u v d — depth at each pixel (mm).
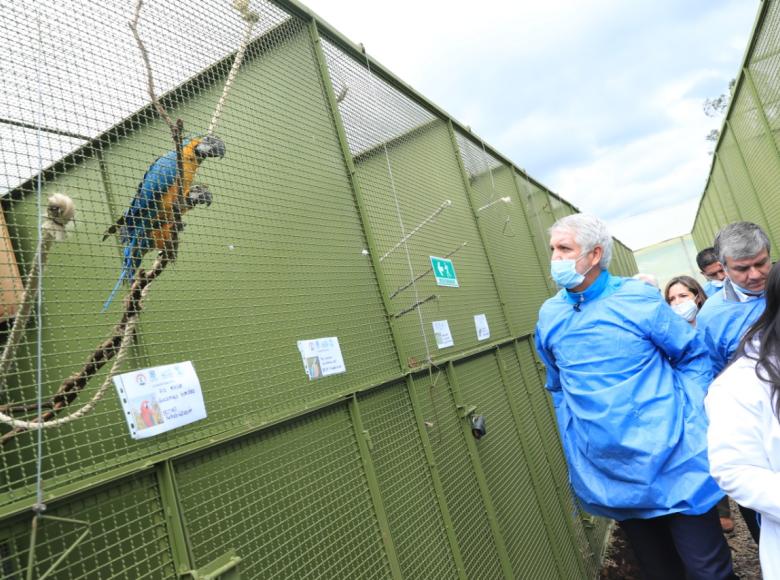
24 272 1162
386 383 2139
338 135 2395
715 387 1476
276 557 1466
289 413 1624
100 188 1341
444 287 3006
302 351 1779
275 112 2035
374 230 2475
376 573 1699
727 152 7133
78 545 1113
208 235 1557
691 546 2068
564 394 2402
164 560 1195
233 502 1355
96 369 1273
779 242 5410
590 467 2318
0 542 972
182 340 1366
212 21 1801
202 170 1686
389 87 3066
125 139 1405
